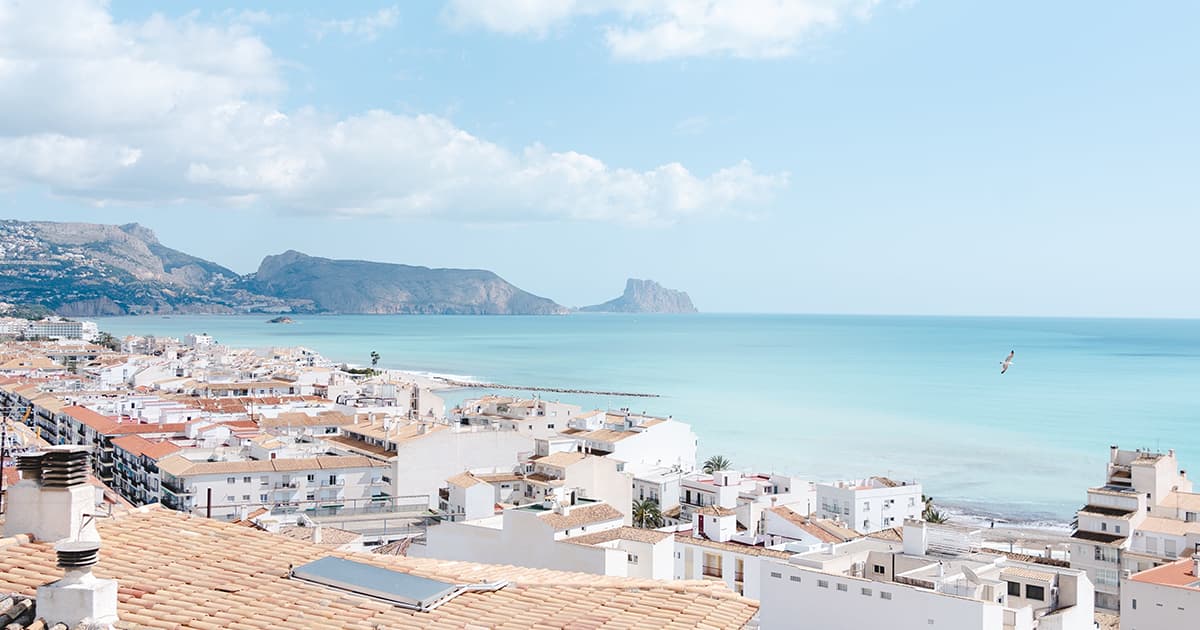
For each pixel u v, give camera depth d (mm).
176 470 155625
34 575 21750
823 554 81250
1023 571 77000
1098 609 116500
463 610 25312
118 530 28016
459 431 177875
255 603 23688
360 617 23703
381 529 143625
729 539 120250
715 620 27422
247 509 153375
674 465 191500
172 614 22062
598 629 24891
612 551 86312
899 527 125188
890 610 67188
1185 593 82688
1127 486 132375
